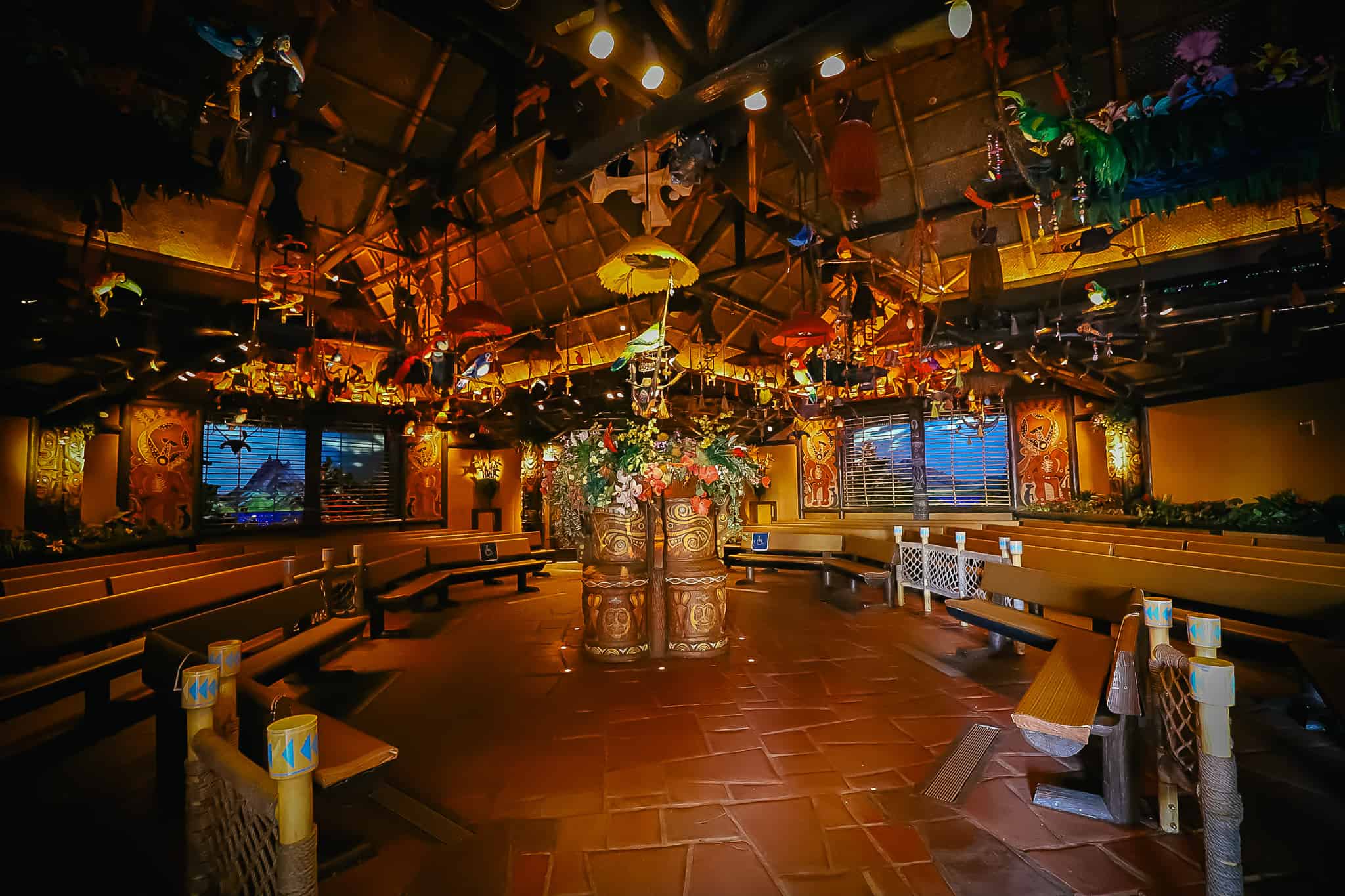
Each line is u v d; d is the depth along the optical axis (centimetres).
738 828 284
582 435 611
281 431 1074
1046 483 1068
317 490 1106
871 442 1264
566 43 339
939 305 720
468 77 541
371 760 237
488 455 1362
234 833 189
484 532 1195
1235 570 470
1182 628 475
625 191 570
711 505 606
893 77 543
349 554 852
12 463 748
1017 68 505
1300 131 276
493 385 1109
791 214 689
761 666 545
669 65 341
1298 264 540
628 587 567
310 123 516
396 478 1216
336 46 473
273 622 442
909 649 588
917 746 370
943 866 251
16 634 337
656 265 446
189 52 325
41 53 289
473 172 583
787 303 992
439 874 253
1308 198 505
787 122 426
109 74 320
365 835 282
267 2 388
